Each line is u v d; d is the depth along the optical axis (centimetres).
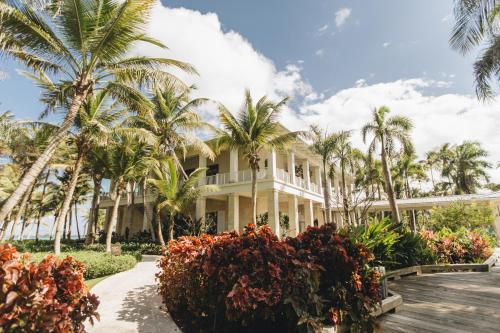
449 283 675
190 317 405
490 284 659
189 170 2439
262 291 278
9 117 1792
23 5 707
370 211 2356
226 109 1463
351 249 340
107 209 2930
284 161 2336
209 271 316
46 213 3572
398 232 845
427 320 401
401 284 665
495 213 2030
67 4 762
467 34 991
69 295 254
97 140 1126
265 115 1472
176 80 986
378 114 1852
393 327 373
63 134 782
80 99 837
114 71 913
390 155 1830
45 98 1082
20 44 800
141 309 450
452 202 1756
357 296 314
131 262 943
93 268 763
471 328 369
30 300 212
